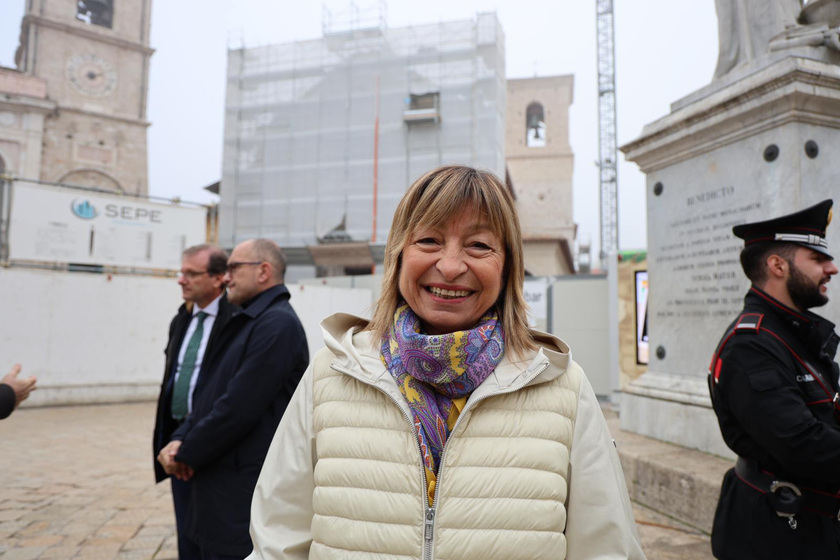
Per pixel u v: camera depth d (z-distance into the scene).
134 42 34.25
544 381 1.24
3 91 29.61
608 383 11.52
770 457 1.79
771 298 1.89
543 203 41.84
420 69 29.03
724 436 1.95
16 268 9.71
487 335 1.23
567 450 1.20
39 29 31.88
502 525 1.13
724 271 3.80
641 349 9.39
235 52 31.08
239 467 2.28
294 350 2.42
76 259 11.31
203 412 2.44
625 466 3.87
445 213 1.22
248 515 2.26
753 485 1.85
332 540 1.19
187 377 2.85
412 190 1.32
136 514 4.12
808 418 1.63
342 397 1.29
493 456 1.17
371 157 29.02
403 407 1.21
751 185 3.60
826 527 1.70
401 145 28.78
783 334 1.81
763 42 3.82
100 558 3.31
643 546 3.03
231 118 30.81
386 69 29.22
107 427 7.96
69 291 9.96
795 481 1.76
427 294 1.26
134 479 5.17
